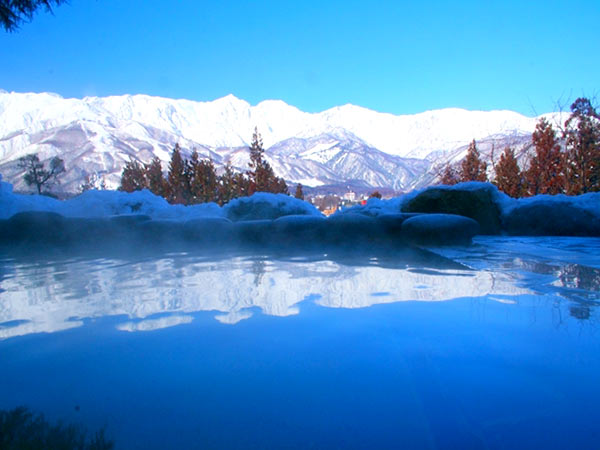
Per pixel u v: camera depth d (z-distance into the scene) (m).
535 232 5.16
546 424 0.78
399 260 2.96
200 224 4.34
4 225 4.35
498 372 1.00
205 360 1.09
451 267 2.60
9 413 0.85
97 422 0.81
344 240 4.22
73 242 4.34
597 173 10.46
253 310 1.57
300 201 6.27
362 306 1.61
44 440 0.74
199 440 0.75
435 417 0.81
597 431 0.75
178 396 0.91
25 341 1.27
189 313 1.55
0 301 1.83
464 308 1.56
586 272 2.36
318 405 0.86
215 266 2.77
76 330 1.37
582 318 1.41
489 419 0.80
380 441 0.73
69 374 1.03
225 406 0.86
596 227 4.96
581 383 0.93
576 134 10.80
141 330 1.36
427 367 1.03
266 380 0.97
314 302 1.68
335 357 1.10
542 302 1.65
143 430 0.78
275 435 0.76
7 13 3.79
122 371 1.04
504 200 5.53
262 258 3.17
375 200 6.12
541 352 1.11
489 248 3.70
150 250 3.89
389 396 0.89
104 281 2.27
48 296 1.91
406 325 1.36
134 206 6.13
